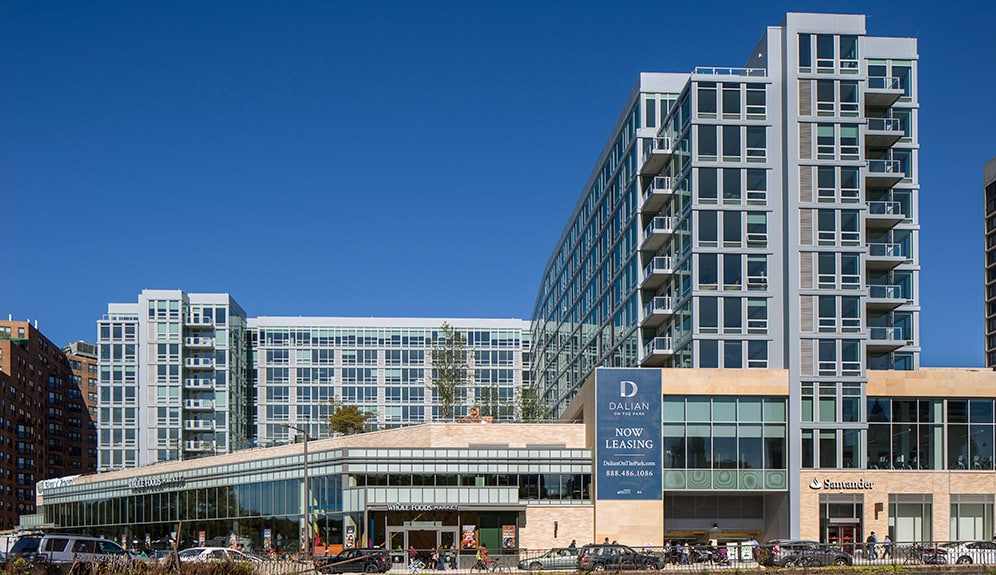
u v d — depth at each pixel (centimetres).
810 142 7806
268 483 8119
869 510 7281
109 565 4003
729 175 7825
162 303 14975
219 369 15075
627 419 7312
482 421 8756
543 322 14625
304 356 16325
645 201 8581
